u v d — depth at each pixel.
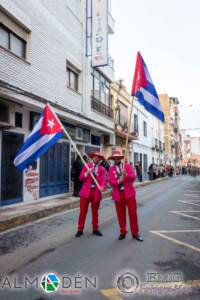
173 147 70.69
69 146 16.72
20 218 9.19
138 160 34.75
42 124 7.82
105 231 7.89
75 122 16.86
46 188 14.21
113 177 7.12
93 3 16.89
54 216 10.41
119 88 24.98
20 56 12.12
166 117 63.47
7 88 10.15
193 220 9.57
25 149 7.71
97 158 7.60
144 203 13.70
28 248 6.42
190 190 20.89
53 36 14.32
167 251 6.18
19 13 11.70
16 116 11.96
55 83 14.43
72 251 6.17
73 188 15.96
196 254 5.99
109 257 5.79
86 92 17.97
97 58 16.80
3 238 7.30
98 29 16.81
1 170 11.01
